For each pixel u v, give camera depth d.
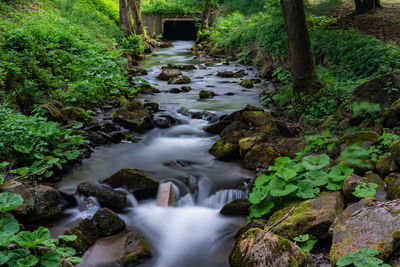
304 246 4.24
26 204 4.98
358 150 5.29
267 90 12.29
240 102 11.18
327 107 8.16
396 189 4.43
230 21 23.91
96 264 4.38
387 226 3.69
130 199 5.84
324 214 4.37
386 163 4.91
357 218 3.99
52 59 10.92
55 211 5.36
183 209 5.81
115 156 7.42
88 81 10.62
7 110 6.97
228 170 6.81
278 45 14.09
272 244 3.99
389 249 3.47
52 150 6.81
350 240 3.79
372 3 19.25
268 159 6.65
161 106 10.64
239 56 18.48
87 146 7.54
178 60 19.27
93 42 15.06
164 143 8.25
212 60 19.30
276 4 13.95
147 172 6.70
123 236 4.96
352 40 11.73
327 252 4.19
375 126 6.12
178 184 6.28
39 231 4.10
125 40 19.61
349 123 6.65
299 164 5.45
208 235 5.14
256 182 5.29
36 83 9.41
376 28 15.07
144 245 4.70
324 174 5.15
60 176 6.41
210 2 26.17
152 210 5.71
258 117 8.15
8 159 6.12
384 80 6.37
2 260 3.49
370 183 4.57
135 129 8.70
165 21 29.17
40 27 12.72
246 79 13.77
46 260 3.82
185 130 8.97
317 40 12.75
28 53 10.11
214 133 8.73
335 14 20.20
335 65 11.21
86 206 5.48
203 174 6.66
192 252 4.79
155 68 16.61
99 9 23.81
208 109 10.28
